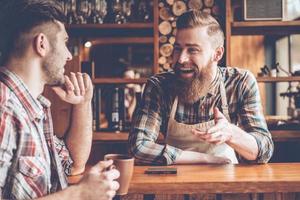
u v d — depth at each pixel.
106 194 1.27
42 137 1.38
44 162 1.34
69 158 1.70
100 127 3.81
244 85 2.23
